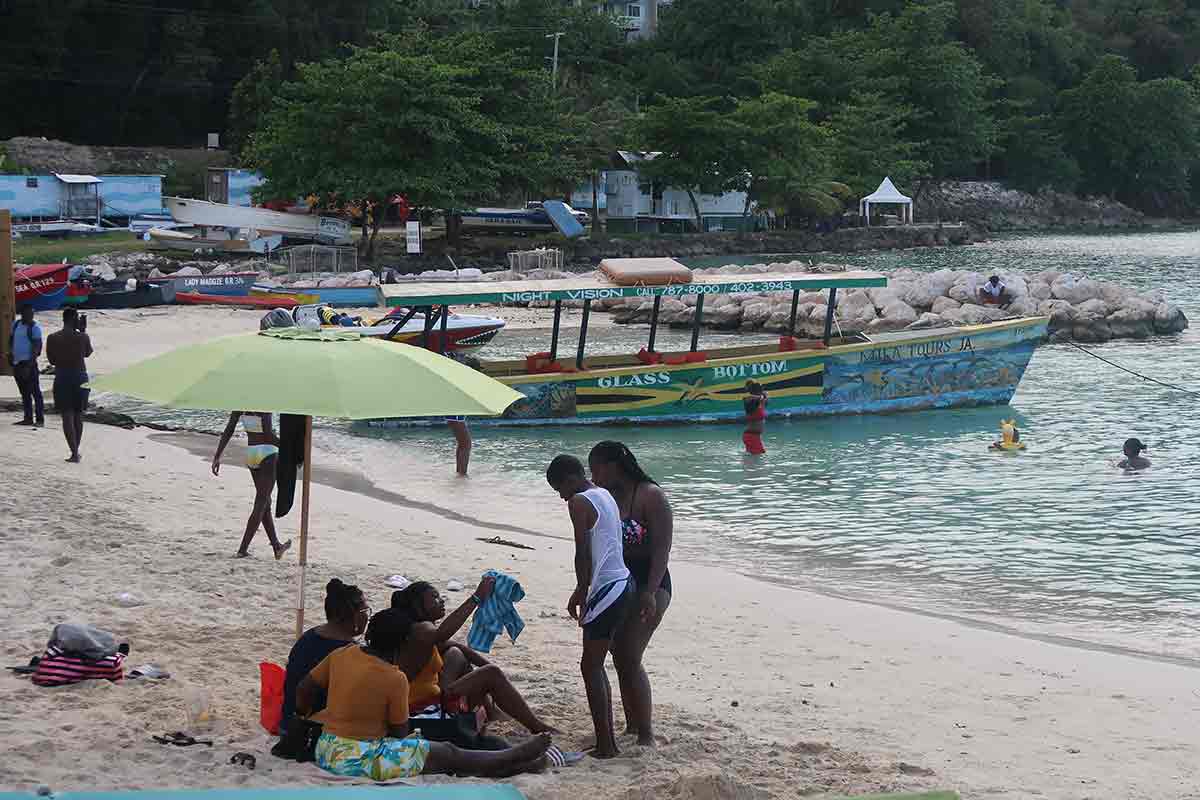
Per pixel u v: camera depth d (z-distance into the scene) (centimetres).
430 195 6688
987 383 2869
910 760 896
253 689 941
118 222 7425
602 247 7650
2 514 1477
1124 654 1241
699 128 8331
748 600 1390
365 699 780
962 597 1469
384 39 7350
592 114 8981
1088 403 2911
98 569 1264
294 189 6625
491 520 1822
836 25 12725
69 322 1870
